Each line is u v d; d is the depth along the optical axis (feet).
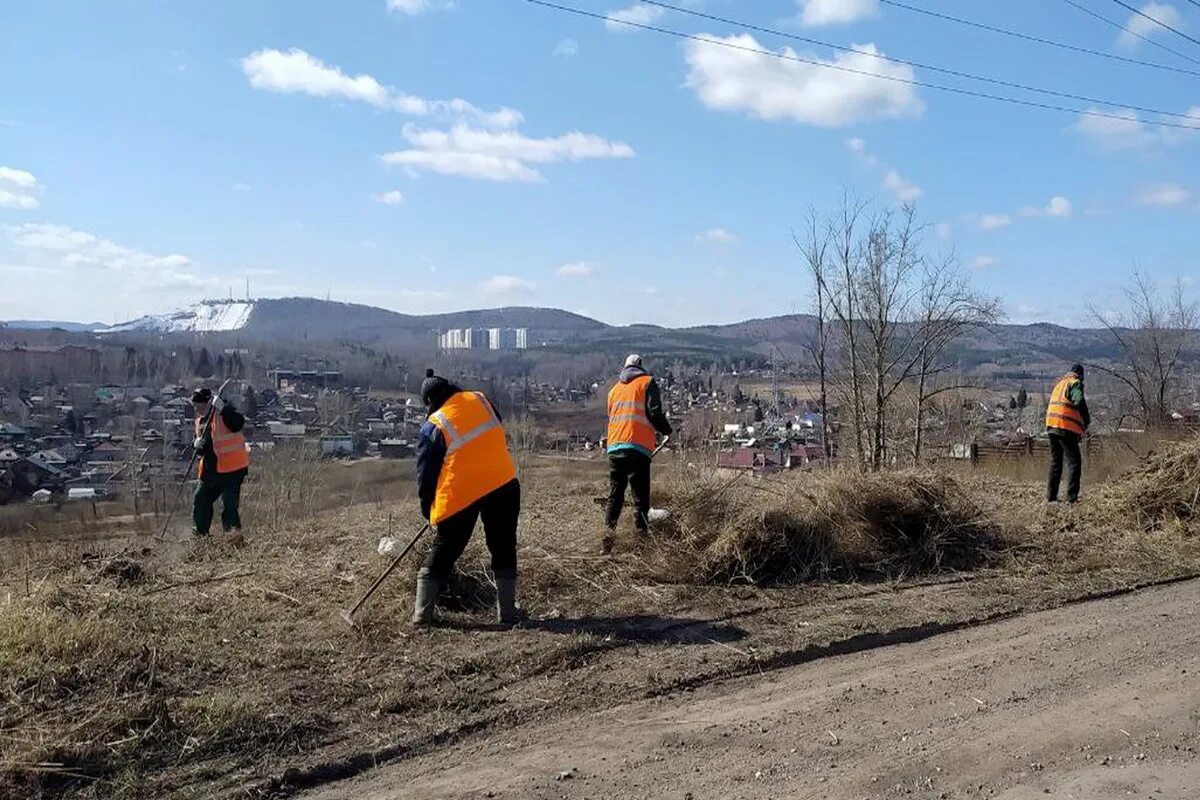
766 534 26.73
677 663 19.83
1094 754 15.89
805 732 16.61
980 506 33.27
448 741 16.26
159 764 14.93
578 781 14.71
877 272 74.84
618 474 28.53
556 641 20.80
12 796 13.74
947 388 77.00
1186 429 58.34
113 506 53.78
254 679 18.24
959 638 22.36
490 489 21.67
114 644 18.47
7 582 25.62
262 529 36.99
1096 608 24.86
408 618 21.93
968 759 15.57
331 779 14.94
